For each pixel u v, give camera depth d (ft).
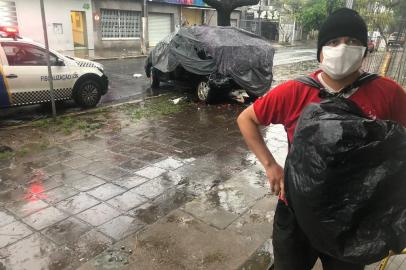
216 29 32.55
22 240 11.72
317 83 5.93
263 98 6.31
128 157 18.79
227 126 24.76
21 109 28.30
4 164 17.61
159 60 35.37
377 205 4.81
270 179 6.33
